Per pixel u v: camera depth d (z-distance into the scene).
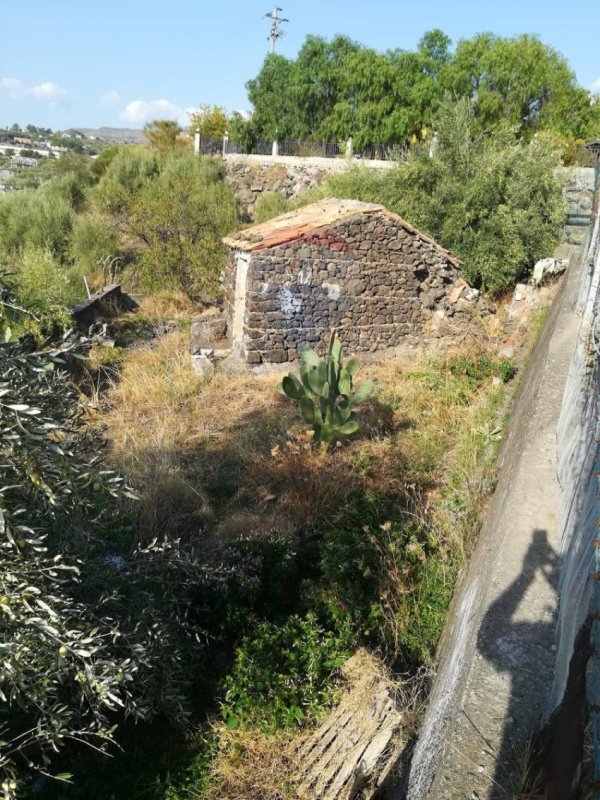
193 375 11.41
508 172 13.61
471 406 8.82
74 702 3.78
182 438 8.90
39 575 3.23
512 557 3.48
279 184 25.09
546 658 2.85
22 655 3.07
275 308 11.47
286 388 8.14
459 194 13.77
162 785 3.97
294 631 4.80
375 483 7.03
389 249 11.91
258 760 4.07
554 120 27.64
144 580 4.47
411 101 28.95
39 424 3.09
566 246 13.16
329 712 4.31
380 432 8.48
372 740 3.88
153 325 15.98
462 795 2.34
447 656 3.89
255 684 4.42
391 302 12.15
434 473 7.18
